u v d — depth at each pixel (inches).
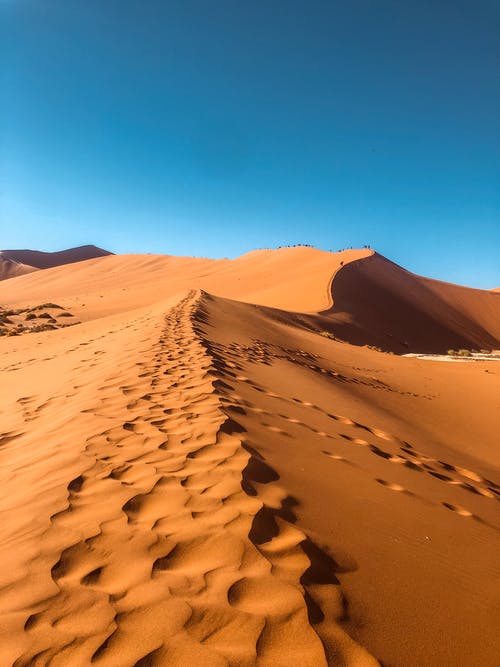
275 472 150.3
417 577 105.7
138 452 163.5
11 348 807.1
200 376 283.7
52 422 231.6
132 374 299.9
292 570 96.0
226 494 128.2
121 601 86.5
